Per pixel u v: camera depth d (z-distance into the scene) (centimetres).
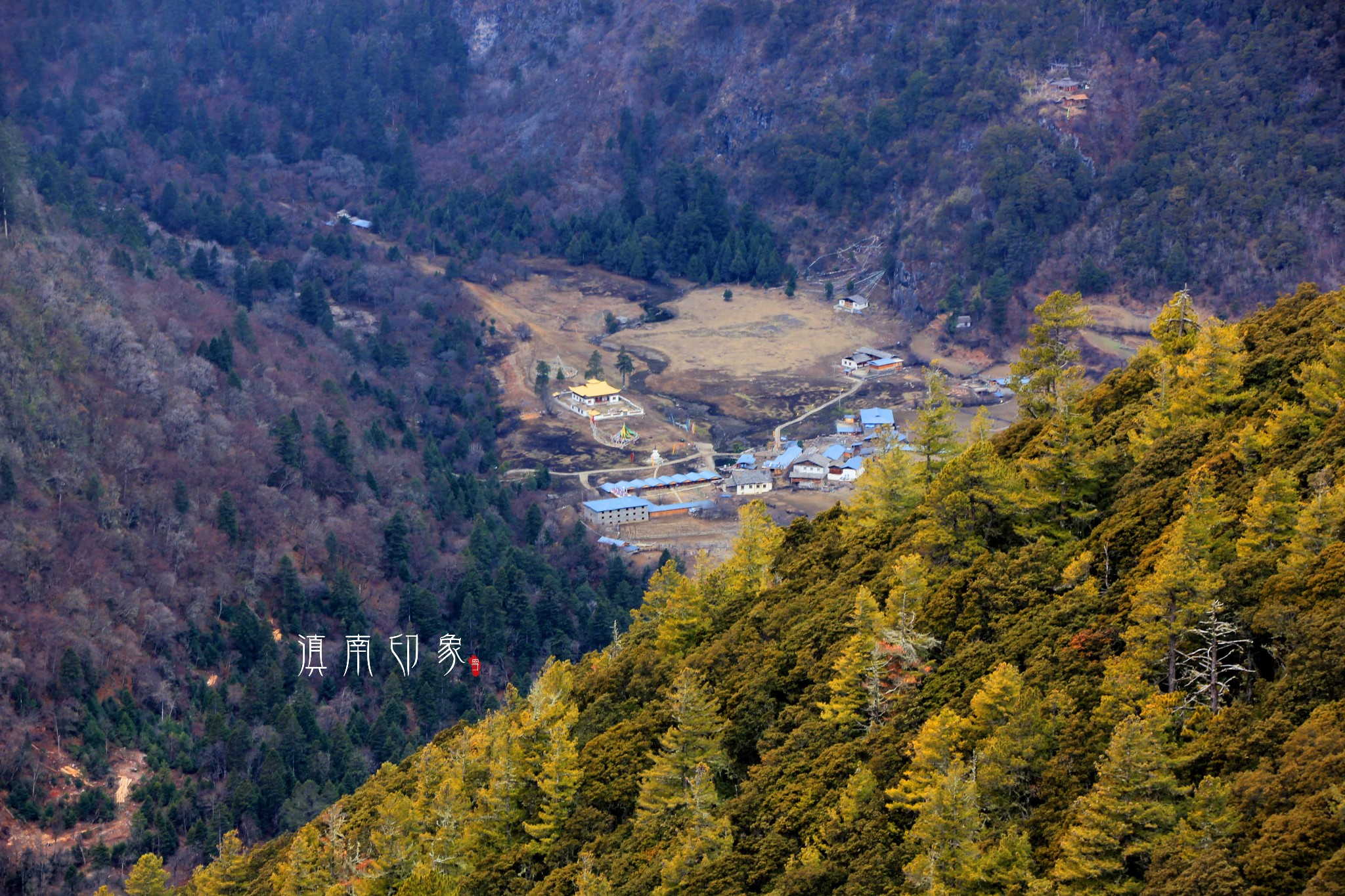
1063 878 6962
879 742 8794
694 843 8756
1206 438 10200
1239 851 6619
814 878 7944
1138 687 7788
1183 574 7788
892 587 10275
